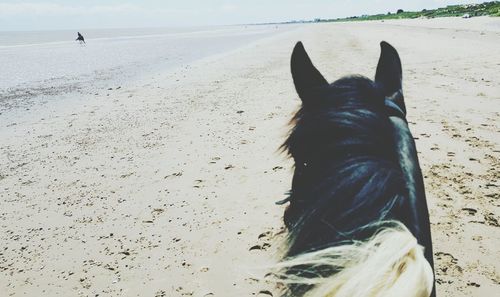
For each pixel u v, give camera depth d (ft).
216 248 12.05
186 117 29.01
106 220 14.69
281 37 153.58
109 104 36.88
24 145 25.58
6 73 68.18
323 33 153.28
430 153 17.88
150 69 65.36
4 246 13.48
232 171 18.02
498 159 16.80
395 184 2.75
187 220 14.02
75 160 21.84
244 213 14.03
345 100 3.25
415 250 2.09
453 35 82.94
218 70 56.49
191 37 214.69
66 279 11.35
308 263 2.33
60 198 17.03
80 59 92.48
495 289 9.32
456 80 34.58
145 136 25.14
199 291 10.19
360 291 1.95
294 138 3.27
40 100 41.86
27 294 10.87
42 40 259.80
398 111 3.90
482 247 10.90
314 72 3.85
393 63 4.86
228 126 25.52
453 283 9.59
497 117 22.90
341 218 2.60
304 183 3.15
